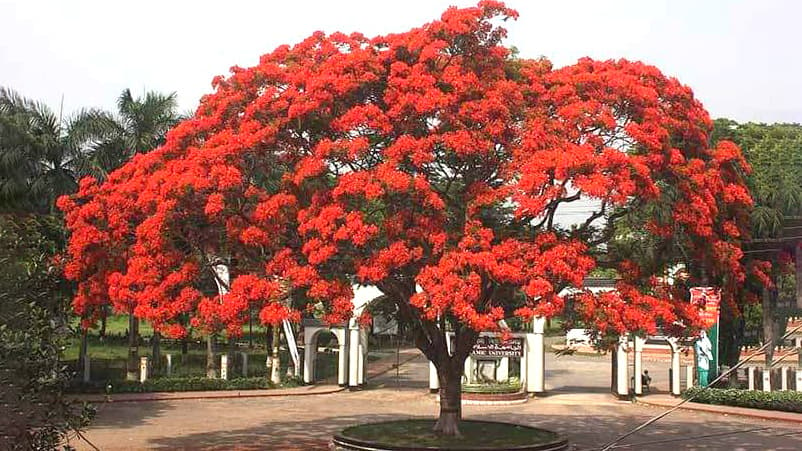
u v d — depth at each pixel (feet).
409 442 58.54
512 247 48.21
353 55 50.62
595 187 44.93
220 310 48.67
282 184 52.26
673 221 51.70
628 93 50.42
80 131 94.89
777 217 89.04
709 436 76.54
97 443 67.82
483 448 56.29
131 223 55.42
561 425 84.79
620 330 48.80
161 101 99.91
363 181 47.39
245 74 52.85
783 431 80.79
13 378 34.19
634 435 77.25
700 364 103.86
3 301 35.19
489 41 53.06
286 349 153.28
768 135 100.63
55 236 80.02
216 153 49.78
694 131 53.83
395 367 153.89
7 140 90.22
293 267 49.52
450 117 49.03
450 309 48.24
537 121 49.88
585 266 48.32
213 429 77.92
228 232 51.42
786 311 100.32
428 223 49.08
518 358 118.11
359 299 124.16
